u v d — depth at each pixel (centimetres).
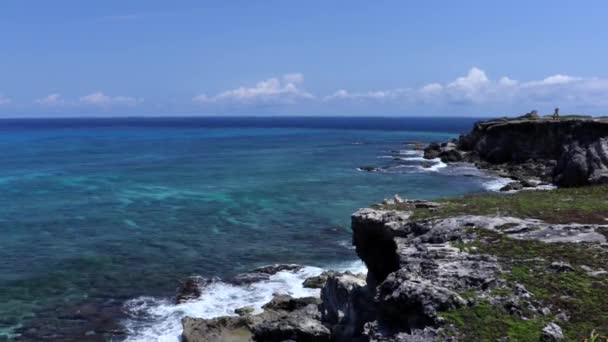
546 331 1396
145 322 2734
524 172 7612
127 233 4503
